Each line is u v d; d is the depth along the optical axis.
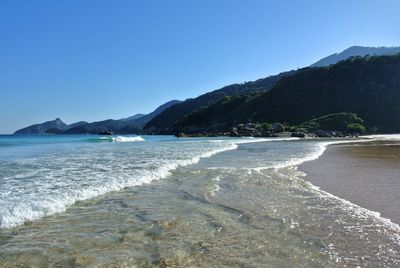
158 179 13.34
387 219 7.98
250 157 22.47
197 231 7.11
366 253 5.94
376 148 31.50
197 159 20.53
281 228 7.30
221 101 155.00
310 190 11.26
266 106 123.69
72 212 8.45
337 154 24.72
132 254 5.89
